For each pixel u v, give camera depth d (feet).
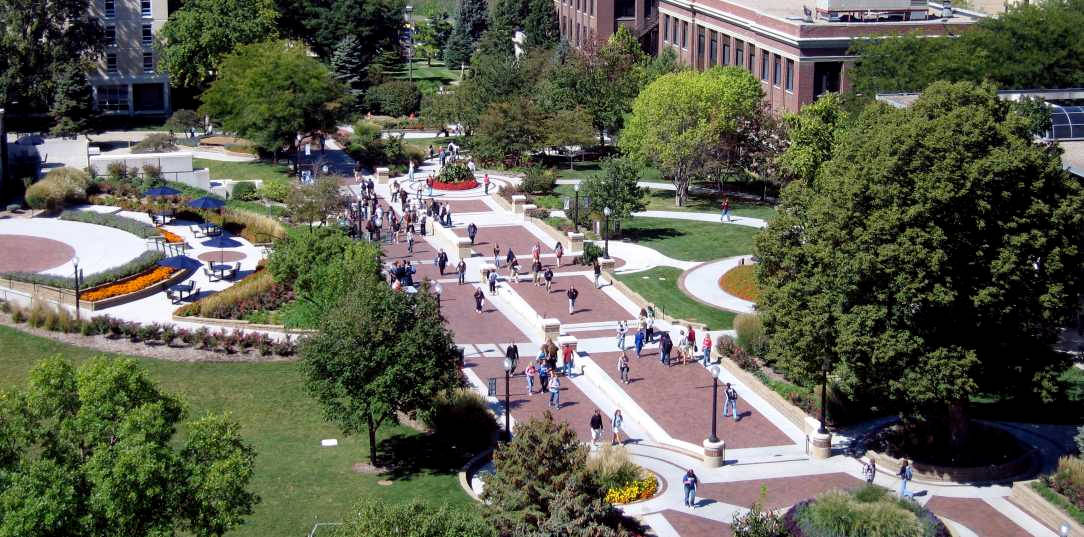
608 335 237.86
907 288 170.91
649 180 370.53
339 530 129.59
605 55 407.44
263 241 289.12
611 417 201.26
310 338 180.55
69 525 120.98
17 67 389.19
